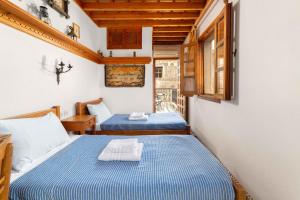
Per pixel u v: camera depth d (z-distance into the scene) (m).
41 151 1.86
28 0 2.23
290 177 1.50
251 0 2.09
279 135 1.63
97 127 3.56
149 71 5.12
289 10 1.49
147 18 4.46
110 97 5.16
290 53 1.49
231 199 1.34
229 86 2.56
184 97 6.23
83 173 1.50
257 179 1.98
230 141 2.68
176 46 6.79
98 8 3.89
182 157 1.81
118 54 5.14
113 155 1.76
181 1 3.90
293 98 1.46
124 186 1.33
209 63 4.40
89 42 4.36
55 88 2.82
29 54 2.24
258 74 1.95
